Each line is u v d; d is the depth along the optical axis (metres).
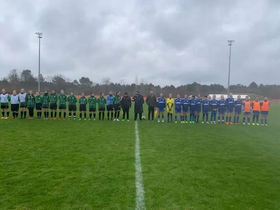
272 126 16.95
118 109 18.53
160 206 4.49
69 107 18.25
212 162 7.36
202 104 18.42
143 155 7.94
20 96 17.75
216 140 10.98
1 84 61.75
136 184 5.48
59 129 13.07
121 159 7.42
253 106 18.23
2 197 4.77
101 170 6.38
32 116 17.75
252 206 4.57
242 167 6.93
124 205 4.51
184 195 4.98
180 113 18.33
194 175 6.16
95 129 13.29
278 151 9.00
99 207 4.42
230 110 18.08
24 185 5.34
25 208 4.35
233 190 5.29
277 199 4.89
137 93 18.25
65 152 8.18
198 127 15.36
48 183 5.47
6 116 18.95
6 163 6.88
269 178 6.07
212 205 4.57
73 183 5.49
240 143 10.43
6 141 9.80
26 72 75.31
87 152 8.21
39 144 9.34
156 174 6.16
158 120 18.42
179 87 76.31
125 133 12.13
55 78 74.25
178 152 8.48
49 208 4.36
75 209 4.34
